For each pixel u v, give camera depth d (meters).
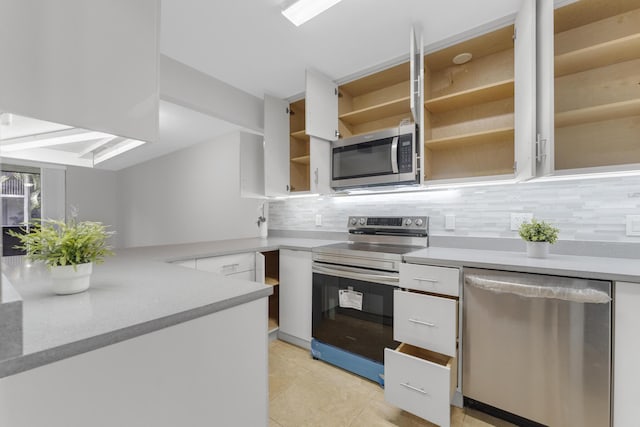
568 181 1.66
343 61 2.16
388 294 1.77
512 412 1.39
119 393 0.69
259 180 2.76
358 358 1.89
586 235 1.61
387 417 1.54
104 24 0.68
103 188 5.44
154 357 0.75
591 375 1.20
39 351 0.57
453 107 2.09
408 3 1.57
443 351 1.47
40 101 0.58
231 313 0.93
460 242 2.02
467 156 2.07
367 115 2.43
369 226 2.41
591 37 1.65
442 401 1.34
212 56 2.09
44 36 0.59
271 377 1.91
